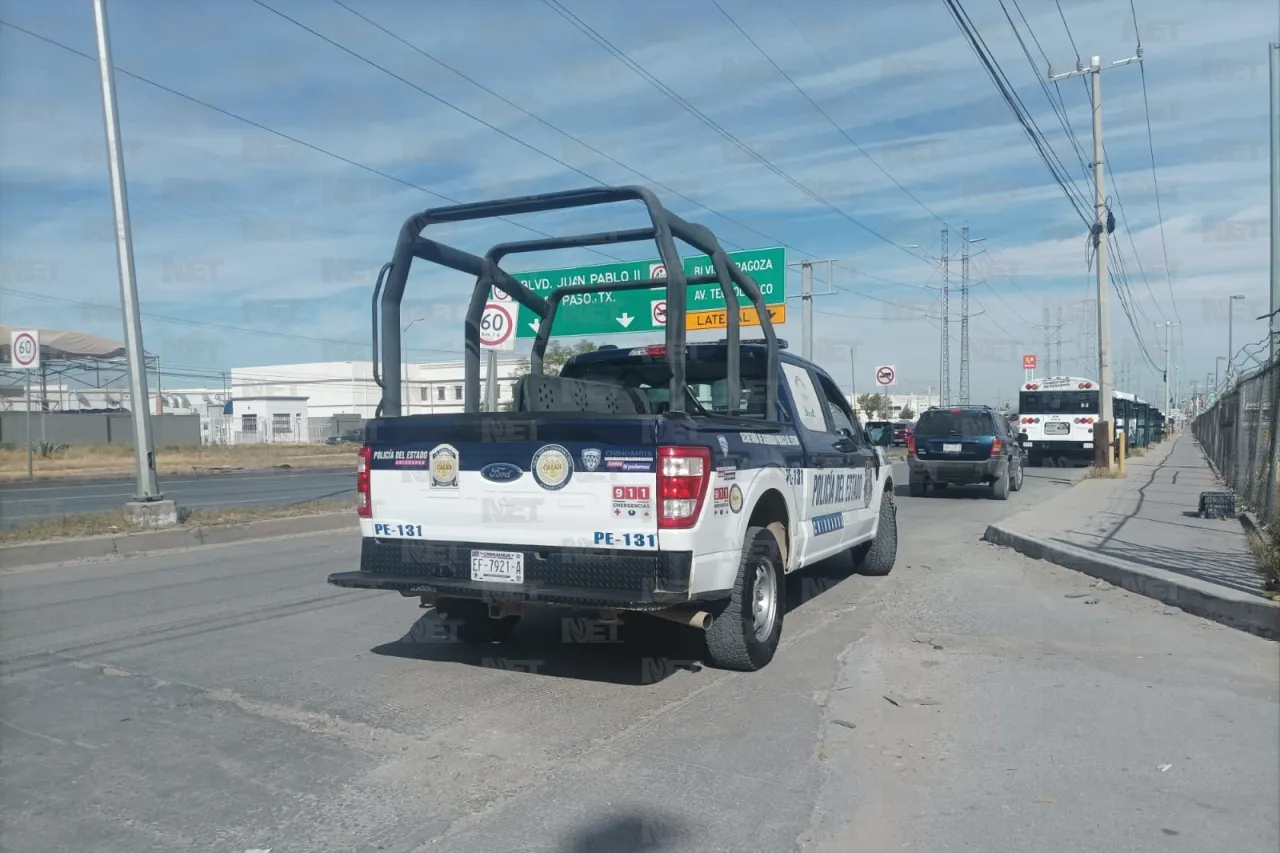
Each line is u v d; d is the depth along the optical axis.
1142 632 6.89
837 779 4.36
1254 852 3.66
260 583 9.18
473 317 7.36
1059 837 3.78
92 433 50.66
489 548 5.62
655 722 5.14
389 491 5.95
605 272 22.95
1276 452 10.60
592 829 3.87
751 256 22.41
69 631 7.13
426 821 3.94
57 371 48.56
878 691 5.68
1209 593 7.21
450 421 5.71
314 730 5.00
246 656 6.45
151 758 4.61
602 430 5.27
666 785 4.30
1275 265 16.44
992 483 19.17
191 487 23.47
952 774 4.41
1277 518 8.32
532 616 7.81
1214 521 12.35
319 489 22.55
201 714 5.25
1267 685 5.65
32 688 5.71
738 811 4.04
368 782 4.33
